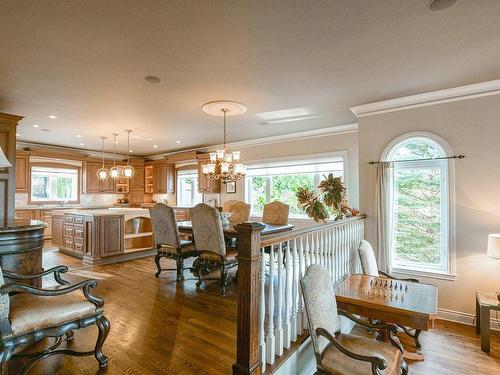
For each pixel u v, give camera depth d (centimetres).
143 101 369
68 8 185
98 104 380
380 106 375
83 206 797
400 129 366
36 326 183
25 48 236
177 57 253
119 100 365
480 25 207
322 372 175
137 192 880
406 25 207
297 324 228
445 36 222
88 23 202
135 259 558
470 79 303
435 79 303
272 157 621
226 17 196
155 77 295
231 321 281
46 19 197
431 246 354
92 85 315
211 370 203
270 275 193
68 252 588
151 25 205
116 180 855
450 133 336
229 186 705
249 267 168
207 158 716
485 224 316
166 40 225
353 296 227
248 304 168
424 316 194
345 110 412
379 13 193
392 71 284
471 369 240
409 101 356
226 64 267
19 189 660
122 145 713
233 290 377
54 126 505
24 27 206
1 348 170
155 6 184
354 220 354
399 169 376
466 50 243
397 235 376
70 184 782
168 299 341
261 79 301
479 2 182
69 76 291
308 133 561
